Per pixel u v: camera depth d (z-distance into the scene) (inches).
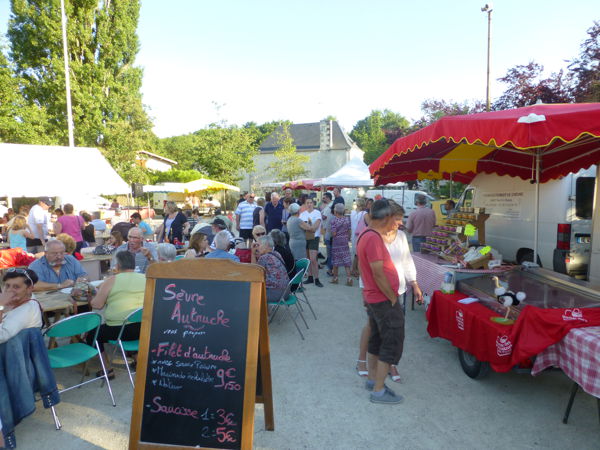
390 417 122.0
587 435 111.0
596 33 439.2
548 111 130.6
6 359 107.8
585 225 215.5
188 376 93.9
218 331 94.9
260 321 104.3
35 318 114.7
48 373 116.4
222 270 98.0
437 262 189.8
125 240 298.2
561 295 130.6
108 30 969.5
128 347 140.4
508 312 126.7
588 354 99.5
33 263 173.9
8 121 752.3
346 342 183.3
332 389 139.9
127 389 142.7
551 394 134.0
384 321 125.1
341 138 1365.7
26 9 866.8
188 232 375.9
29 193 316.8
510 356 117.2
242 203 369.1
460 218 200.4
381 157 189.2
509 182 253.4
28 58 902.4
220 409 91.4
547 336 110.2
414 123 732.0
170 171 1272.1
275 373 152.4
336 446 108.3
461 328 142.2
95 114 923.4
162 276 99.7
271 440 111.2
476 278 162.4
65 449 109.3
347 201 818.8
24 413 109.4
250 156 1133.1
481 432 113.3
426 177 281.1
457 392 135.9
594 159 179.5
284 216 343.3
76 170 352.8
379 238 121.7
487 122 122.0
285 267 206.2
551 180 219.6
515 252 248.4
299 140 1422.2
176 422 92.1
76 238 300.8
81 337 166.4
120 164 988.6
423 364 158.1
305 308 234.5
